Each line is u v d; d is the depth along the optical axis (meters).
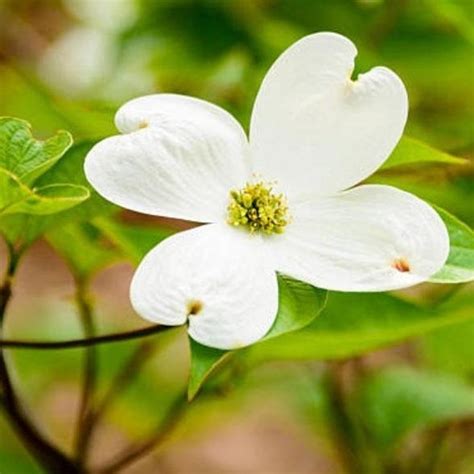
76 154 0.64
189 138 0.62
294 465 1.33
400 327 0.65
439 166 0.74
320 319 0.66
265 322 0.60
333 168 0.63
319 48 0.63
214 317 0.59
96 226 0.67
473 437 0.83
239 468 1.31
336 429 0.79
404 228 0.62
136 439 0.84
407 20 0.88
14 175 0.60
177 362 0.85
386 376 0.78
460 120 0.87
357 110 0.63
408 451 0.81
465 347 0.80
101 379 0.82
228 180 0.62
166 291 0.60
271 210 0.62
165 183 0.61
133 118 0.61
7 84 0.83
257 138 0.63
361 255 0.62
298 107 0.63
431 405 0.77
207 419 0.86
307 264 0.62
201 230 0.61
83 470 0.70
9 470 0.84
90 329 0.70
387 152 0.63
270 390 0.82
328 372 0.79
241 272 0.60
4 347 0.63
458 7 0.82
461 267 0.62
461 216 0.76
